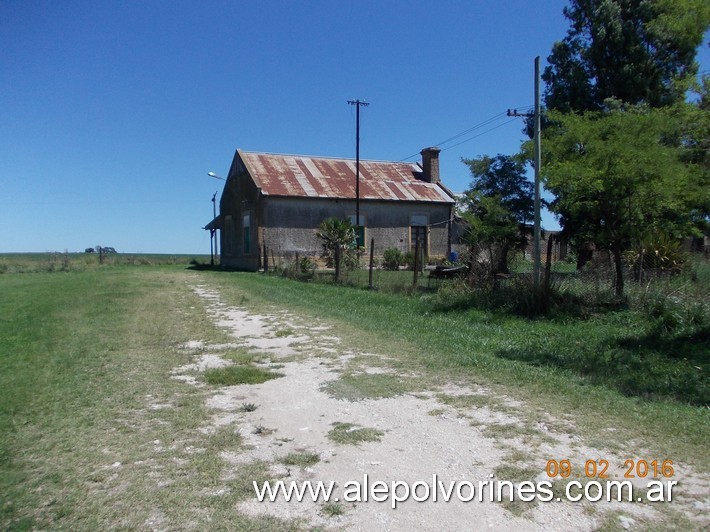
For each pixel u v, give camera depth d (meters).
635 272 13.23
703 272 13.41
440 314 12.50
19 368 7.64
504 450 4.74
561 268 26.45
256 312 13.62
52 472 4.36
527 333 10.17
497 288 13.09
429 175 35.72
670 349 8.61
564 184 11.52
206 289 19.39
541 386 6.68
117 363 8.09
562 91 19.92
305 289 18.56
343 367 7.84
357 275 23.80
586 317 11.26
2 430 5.23
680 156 12.18
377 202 31.92
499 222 18.89
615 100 17.38
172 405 6.13
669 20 13.68
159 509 3.79
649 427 5.23
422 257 28.98
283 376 7.41
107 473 4.35
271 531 3.52
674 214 14.21
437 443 4.92
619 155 10.94
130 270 32.19
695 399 6.14
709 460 4.51
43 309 13.95
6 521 3.61
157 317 12.77
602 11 18.80
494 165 19.81
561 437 5.03
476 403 6.05
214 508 3.81
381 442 4.97
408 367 7.78
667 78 18.66
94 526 3.57
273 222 29.92
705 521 3.59
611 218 12.00
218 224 39.31
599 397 6.21
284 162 33.75
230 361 8.29
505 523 3.59
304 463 4.54
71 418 5.63
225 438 5.09
